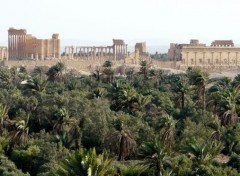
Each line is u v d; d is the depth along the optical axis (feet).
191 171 190.08
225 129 283.38
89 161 161.79
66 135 286.66
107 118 317.83
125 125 273.33
